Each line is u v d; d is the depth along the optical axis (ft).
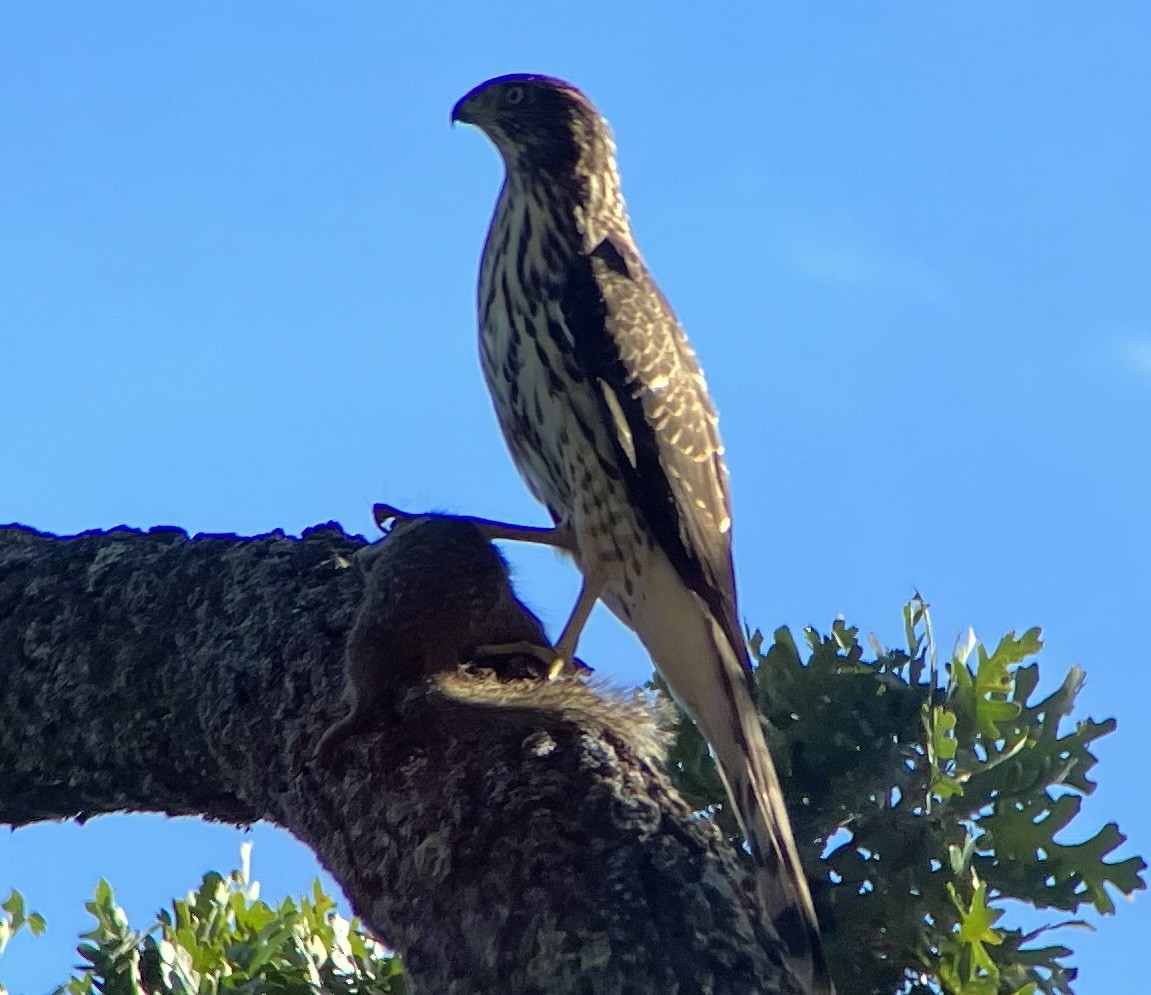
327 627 22.15
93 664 24.30
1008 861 22.61
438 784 19.02
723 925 17.48
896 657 24.20
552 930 17.46
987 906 21.53
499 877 18.02
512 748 19.19
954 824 22.65
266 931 24.47
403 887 18.75
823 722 23.95
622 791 18.61
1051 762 22.86
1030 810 22.65
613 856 17.89
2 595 25.26
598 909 17.46
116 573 24.90
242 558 24.14
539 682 20.26
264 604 23.17
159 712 23.89
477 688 19.95
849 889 22.91
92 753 24.43
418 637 20.80
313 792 20.48
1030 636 23.04
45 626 24.70
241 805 24.71
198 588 24.06
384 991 24.39
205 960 24.23
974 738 22.93
